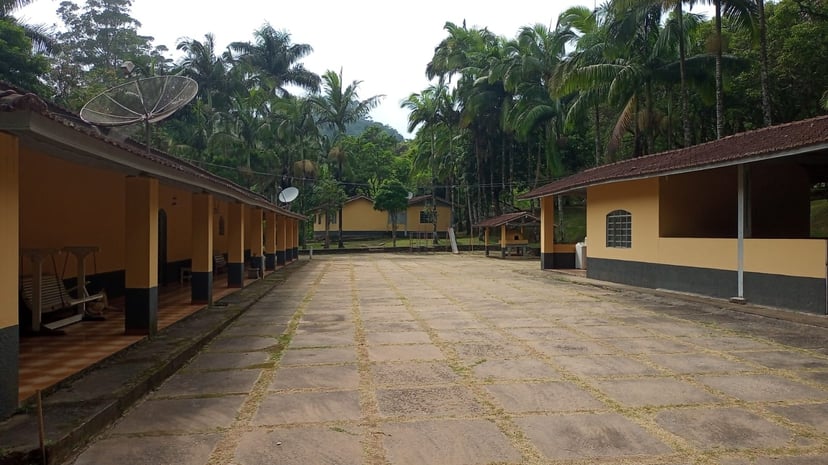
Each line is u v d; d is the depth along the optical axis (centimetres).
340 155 3569
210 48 3219
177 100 755
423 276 1694
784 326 789
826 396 459
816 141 754
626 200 1362
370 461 335
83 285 780
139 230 668
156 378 502
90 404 409
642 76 1802
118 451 352
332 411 427
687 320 847
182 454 346
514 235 2862
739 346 656
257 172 2947
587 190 1571
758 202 1239
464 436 374
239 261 1270
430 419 407
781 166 1241
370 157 4459
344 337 724
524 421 402
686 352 625
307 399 457
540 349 643
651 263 1260
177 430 388
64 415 384
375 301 1094
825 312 824
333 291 1280
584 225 3059
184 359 593
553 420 404
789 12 1809
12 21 1964
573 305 1023
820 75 1858
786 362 576
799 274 870
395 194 3441
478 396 462
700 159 1020
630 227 1356
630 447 354
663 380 509
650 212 1263
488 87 2997
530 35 2606
